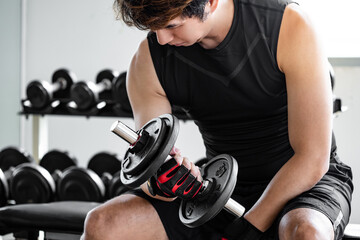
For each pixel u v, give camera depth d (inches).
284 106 70.3
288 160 66.8
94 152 197.0
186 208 64.2
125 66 191.6
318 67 63.9
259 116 70.6
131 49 190.5
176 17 55.9
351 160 162.4
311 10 164.2
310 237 57.4
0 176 121.0
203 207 60.8
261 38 66.3
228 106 70.7
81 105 139.9
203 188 60.3
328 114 63.6
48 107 144.2
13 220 92.7
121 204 70.2
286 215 61.8
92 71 195.5
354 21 161.9
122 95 132.8
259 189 73.3
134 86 73.3
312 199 63.4
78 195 127.3
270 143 71.8
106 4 192.1
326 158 63.3
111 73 153.4
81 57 196.2
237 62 67.7
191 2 55.7
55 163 151.3
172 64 70.7
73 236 94.0
